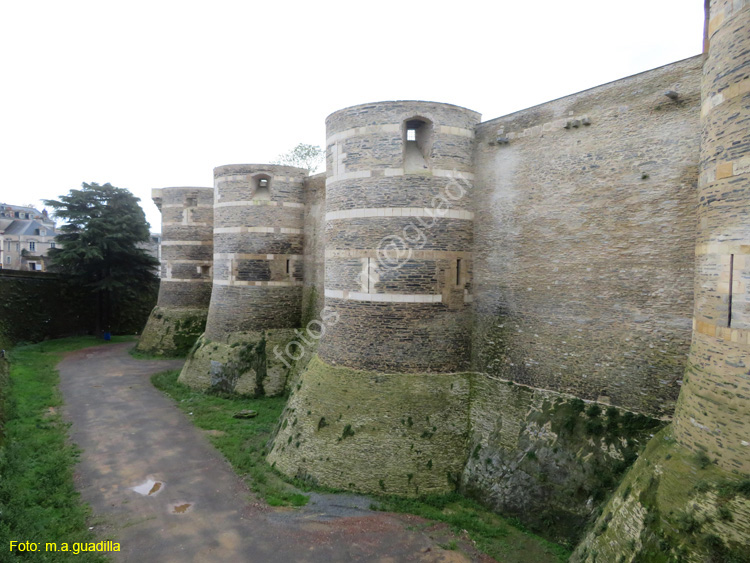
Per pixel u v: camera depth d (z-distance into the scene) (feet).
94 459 49.78
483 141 47.65
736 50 24.27
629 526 26.66
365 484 42.04
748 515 21.76
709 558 22.17
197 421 61.77
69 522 37.52
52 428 57.47
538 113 43.29
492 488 40.40
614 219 38.17
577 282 40.32
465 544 35.35
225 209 77.10
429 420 43.86
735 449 23.40
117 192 124.67
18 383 75.20
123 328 134.51
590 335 39.29
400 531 36.76
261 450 51.75
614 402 37.42
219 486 44.42
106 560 33.09
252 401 70.64
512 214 45.16
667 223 35.24
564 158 41.42
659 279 35.60
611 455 35.55
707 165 26.35
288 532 36.86
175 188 104.99
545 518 36.60
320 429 45.50
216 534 36.60
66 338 123.54
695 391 26.23
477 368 47.06
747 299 23.38
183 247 104.68
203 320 104.94
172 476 46.34
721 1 25.31
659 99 35.78
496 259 46.34
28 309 115.96
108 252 123.13
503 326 45.52
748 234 23.43
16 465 44.88
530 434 40.57
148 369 91.35
